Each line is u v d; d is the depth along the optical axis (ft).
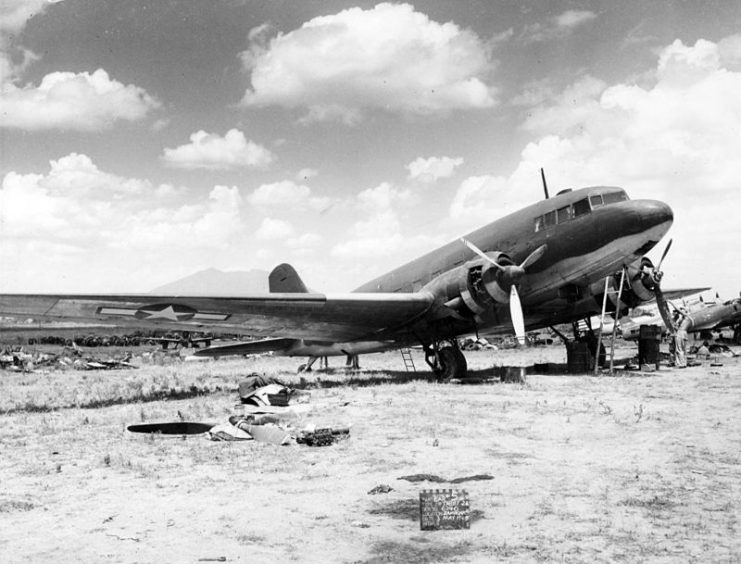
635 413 37.42
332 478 23.12
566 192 62.95
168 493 21.39
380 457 26.53
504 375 59.00
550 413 38.45
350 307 58.03
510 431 32.45
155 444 30.27
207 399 50.19
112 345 181.98
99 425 37.45
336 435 31.14
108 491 21.81
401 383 60.13
